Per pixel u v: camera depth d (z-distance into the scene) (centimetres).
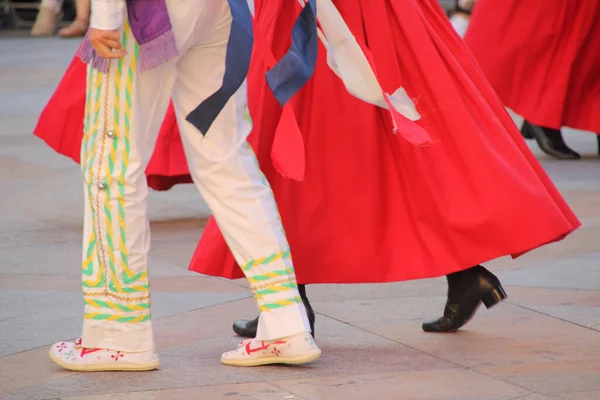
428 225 701
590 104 1493
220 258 705
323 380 641
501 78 1477
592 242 1032
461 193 679
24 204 1258
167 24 590
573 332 744
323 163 707
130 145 623
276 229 646
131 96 614
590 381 638
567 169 1445
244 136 648
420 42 689
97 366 655
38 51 3111
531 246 663
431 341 726
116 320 650
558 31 1449
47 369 667
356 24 691
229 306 830
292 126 638
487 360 682
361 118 702
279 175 707
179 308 823
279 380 641
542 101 1476
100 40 592
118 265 637
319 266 716
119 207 628
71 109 1106
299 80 632
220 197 640
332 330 757
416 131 650
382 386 629
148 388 628
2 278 924
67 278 926
